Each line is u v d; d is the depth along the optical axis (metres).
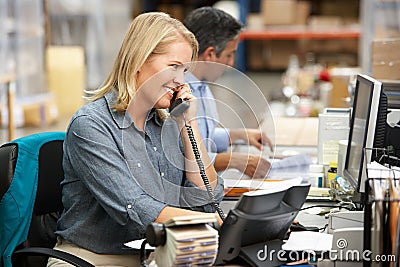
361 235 3.56
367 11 9.38
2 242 4.30
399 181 3.43
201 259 3.10
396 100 4.86
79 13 17.92
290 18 20.19
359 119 4.41
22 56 14.48
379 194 3.17
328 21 20.33
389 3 9.14
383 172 3.62
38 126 14.59
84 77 16.72
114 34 18.44
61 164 4.68
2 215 4.31
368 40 9.12
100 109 4.11
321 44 20.66
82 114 4.09
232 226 3.31
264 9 20.31
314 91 10.76
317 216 4.43
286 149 6.33
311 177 5.09
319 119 5.35
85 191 4.20
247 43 21.52
